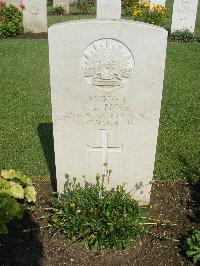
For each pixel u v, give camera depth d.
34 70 2.81
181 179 1.53
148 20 4.18
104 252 1.18
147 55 1.09
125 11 5.39
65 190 1.33
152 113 1.18
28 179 1.34
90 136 1.23
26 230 1.23
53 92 1.15
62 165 1.30
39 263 1.14
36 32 4.03
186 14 3.83
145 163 1.28
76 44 1.08
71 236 1.21
